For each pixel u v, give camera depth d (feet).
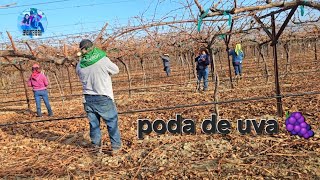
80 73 17.30
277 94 22.59
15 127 26.63
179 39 33.76
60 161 17.12
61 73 74.38
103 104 17.20
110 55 40.70
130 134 21.27
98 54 16.94
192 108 27.99
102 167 16.03
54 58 13.75
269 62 80.94
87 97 17.35
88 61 16.78
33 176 15.55
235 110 25.95
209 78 57.62
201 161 15.65
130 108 32.76
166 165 15.47
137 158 16.79
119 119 26.32
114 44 31.94
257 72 60.23
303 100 27.32
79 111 34.19
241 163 15.03
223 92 37.88
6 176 15.66
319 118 21.36
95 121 17.78
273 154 15.75
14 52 12.55
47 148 19.93
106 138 20.95
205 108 27.73
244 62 91.97
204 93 38.93
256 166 14.53
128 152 17.78
